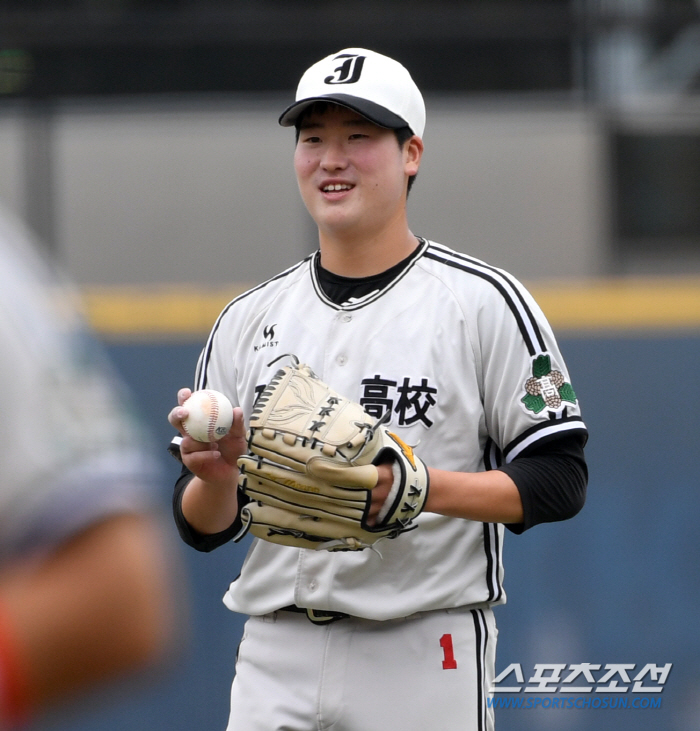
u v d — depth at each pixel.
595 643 16.47
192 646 16.31
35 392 3.21
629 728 16.16
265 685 8.70
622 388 17.06
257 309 9.20
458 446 8.45
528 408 8.30
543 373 8.38
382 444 7.55
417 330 8.48
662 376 17.06
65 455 3.20
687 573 16.66
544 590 16.53
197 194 18.03
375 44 18.73
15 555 3.09
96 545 3.06
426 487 7.69
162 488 16.70
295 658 8.55
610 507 16.78
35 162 18.05
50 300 3.46
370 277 8.76
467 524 8.45
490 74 18.72
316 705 8.40
